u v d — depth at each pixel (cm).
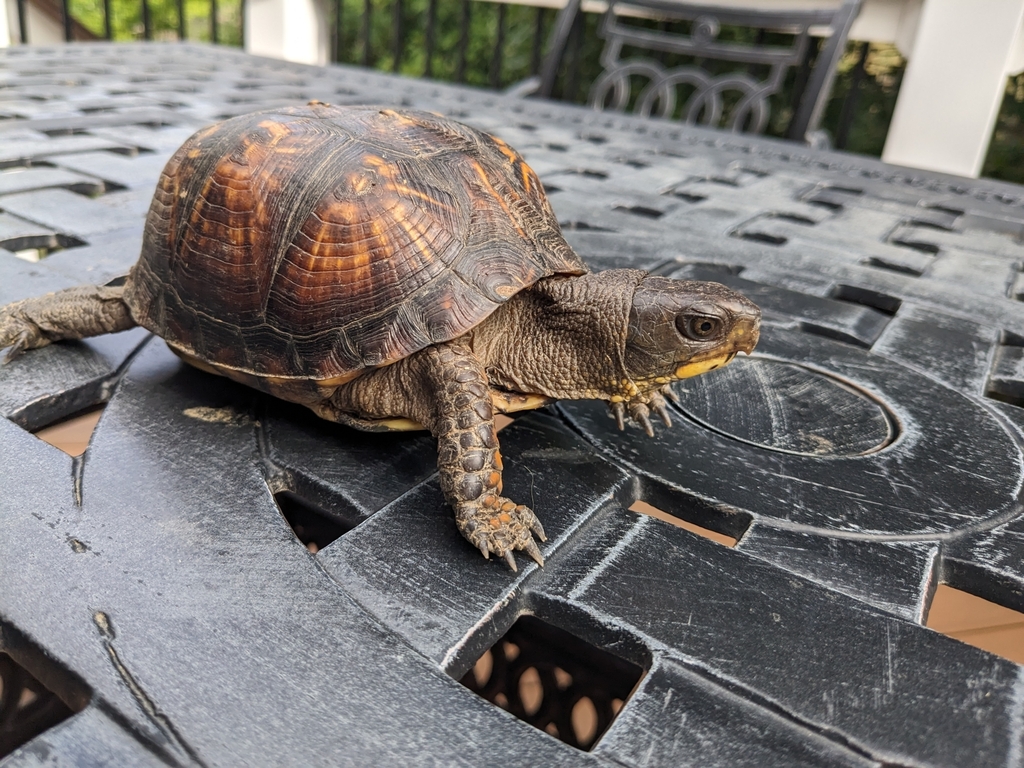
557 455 18
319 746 11
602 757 11
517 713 16
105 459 17
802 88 64
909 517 17
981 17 54
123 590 13
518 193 20
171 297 19
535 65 79
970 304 29
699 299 17
